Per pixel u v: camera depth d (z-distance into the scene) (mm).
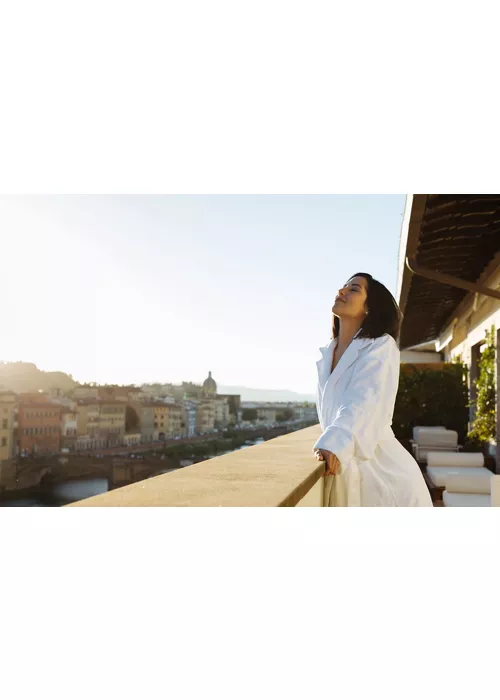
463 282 5738
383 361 2176
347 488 2137
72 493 62656
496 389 7547
